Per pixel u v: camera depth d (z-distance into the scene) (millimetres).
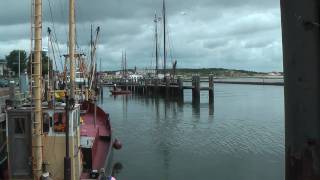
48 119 14773
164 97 87000
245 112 60531
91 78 36875
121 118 55750
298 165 2533
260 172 25562
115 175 25219
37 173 14477
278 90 115625
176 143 35750
